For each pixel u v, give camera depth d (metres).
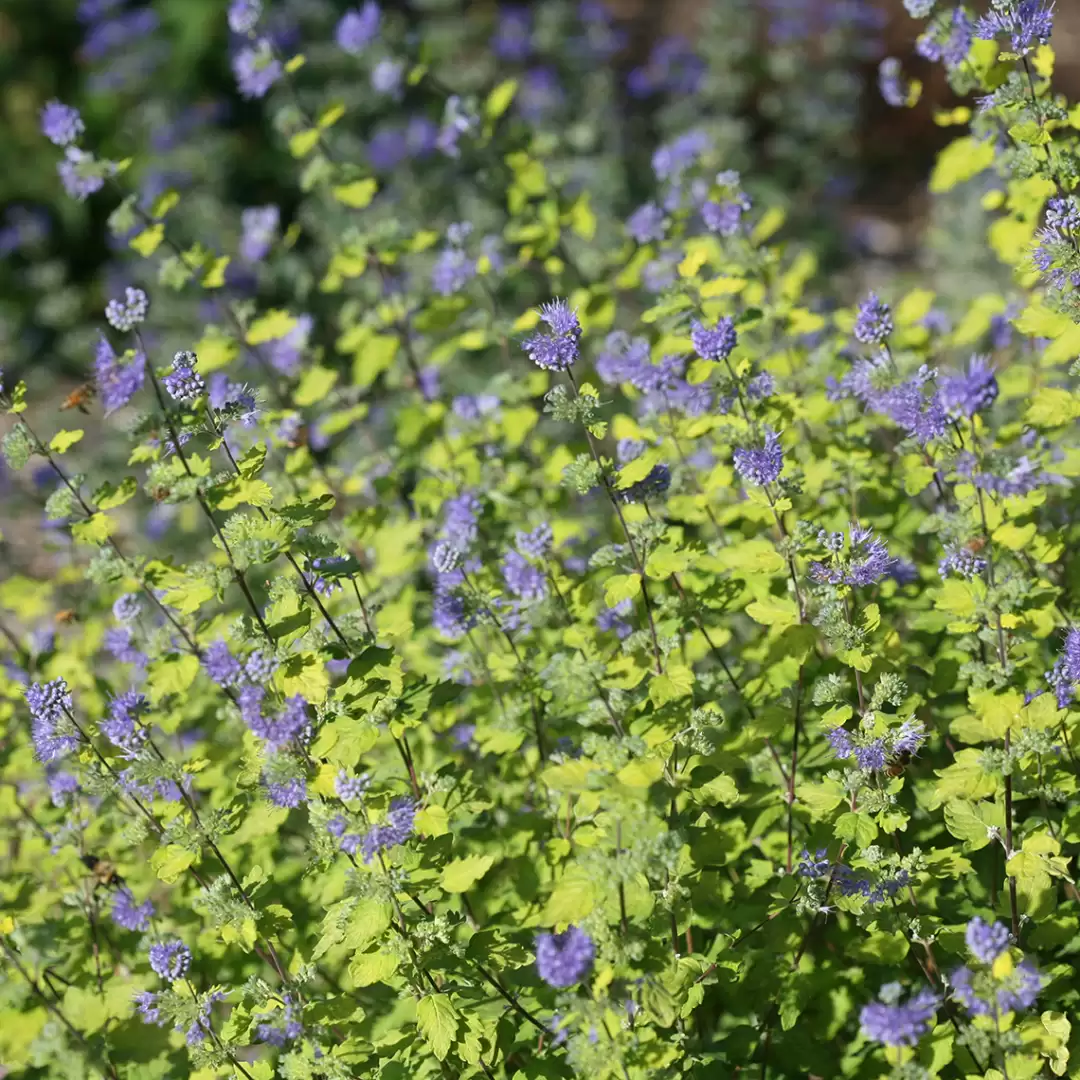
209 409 2.06
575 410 2.04
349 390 2.51
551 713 2.17
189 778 2.10
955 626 2.05
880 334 2.14
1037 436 2.21
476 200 3.45
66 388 4.09
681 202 2.54
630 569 2.07
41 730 2.09
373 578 2.36
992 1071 1.95
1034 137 2.08
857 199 4.49
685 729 2.03
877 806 2.03
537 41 4.23
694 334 2.10
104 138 4.58
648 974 1.98
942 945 2.04
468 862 2.00
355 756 2.00
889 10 4.73
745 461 2.05
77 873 2.22
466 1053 2.00
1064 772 2.05
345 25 2.63
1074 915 2.08
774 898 2.10
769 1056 2.09
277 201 4.22
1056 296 2.06
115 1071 2.11
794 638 2.04
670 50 4.33
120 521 3.04
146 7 4.82
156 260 3.83
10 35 4.85
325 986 2.17
